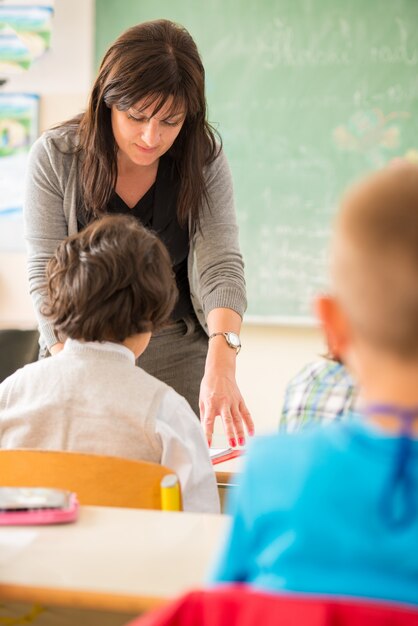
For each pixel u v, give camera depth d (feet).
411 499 2.40
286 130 15.33
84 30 15.57
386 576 2.38
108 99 6.81
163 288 5.75
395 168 2.59
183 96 6.82
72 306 5.57
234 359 6.98
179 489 4.67
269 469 2.55
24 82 15.76
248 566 2.60
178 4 15.34
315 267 15.44
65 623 3.87
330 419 5.08
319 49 15.15
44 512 3.90
